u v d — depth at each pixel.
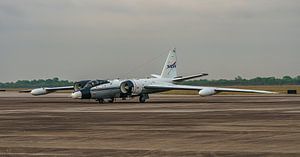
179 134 27.31
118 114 43.53
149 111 47.84
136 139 25.12
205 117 39.56
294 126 31.56
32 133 28.00
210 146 22.44
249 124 33.09
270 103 66.44
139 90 73.69
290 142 23.67
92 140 24.75
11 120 37.06
